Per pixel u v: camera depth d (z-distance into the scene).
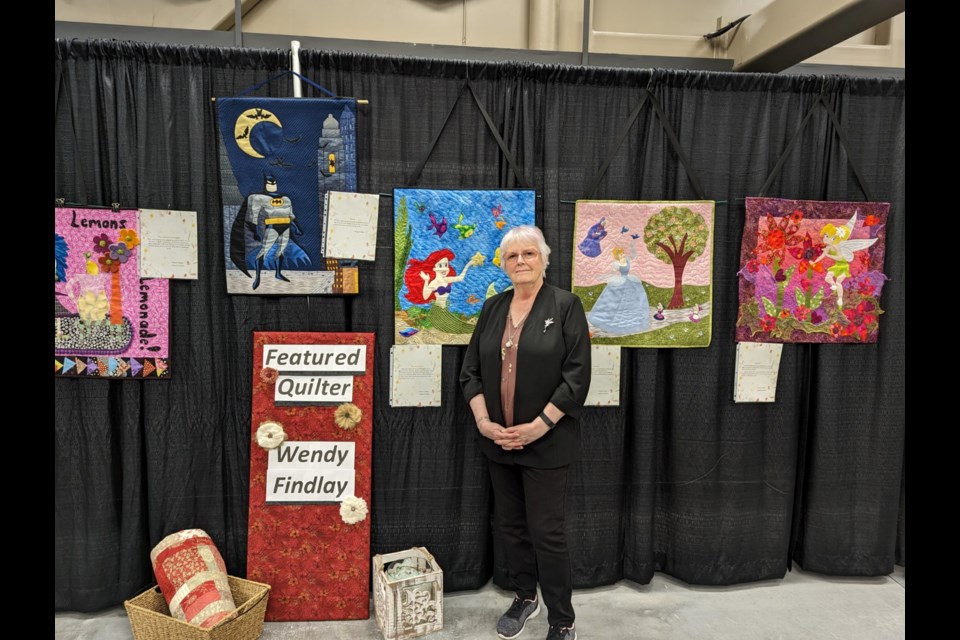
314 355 2.16
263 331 2.19
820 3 1.99
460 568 2.30
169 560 2.01
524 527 2.01
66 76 2.04
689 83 2.26
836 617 2.17
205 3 2.26
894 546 2.46
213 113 2.12
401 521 2.28
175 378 2.16
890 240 2.38
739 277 2.31
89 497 2.12
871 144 2.36
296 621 2.10
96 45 2.03
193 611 1.85
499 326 1.95
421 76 2.19
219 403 2.19
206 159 2.13
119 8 2.22
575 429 1.90
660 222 2.27
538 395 1.84
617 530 2.38
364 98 2.18
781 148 2.34
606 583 2.37
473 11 2.44
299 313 2.20
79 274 2.07
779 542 2.41
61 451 2.10
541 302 1.90
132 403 2.12
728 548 2.37
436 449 2.27
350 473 2.14
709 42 2.55
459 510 2.30
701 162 2.31
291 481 2.12
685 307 2.29
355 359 2.17
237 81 2.12
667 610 2.21
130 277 2.10
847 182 2.36
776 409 2.38
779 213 2.30
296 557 2.11
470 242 2.22
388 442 2.26
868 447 2.43
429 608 2.02
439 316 2.23
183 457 2.16
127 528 2.13
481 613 2.16
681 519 2.37
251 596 2.04
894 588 2.37
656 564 2.46
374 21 2.39
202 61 2.09
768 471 2.40
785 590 2.36
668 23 2.53
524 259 1.86
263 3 2.32
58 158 2.06
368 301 2.23
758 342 2.34
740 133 2.32
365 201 2.15
